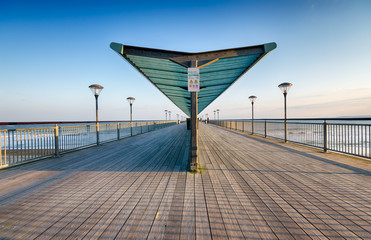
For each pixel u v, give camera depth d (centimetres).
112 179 329
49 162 468
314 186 287
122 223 186
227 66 557
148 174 358
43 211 213
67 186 294
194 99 374
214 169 390
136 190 274
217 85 784
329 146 607
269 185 293
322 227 177
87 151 629
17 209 219
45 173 370
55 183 309
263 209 213
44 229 178
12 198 250
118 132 984
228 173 361
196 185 294
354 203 228
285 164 430
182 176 343
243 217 196
